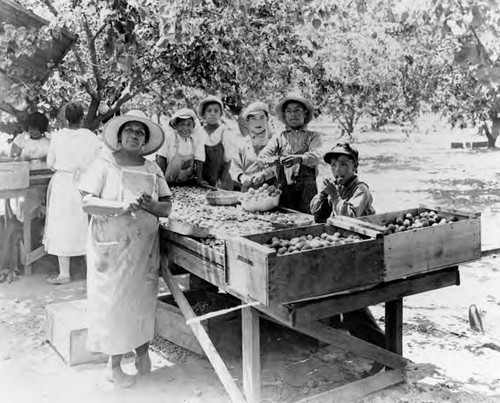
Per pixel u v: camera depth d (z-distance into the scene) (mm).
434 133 16094
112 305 3746
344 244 3191
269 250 2980
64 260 6312
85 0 6781
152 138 4000
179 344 4410
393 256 3359
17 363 4266
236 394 3348
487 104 6492
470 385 3787
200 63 7828
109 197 3756
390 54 10289
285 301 3023
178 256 3982
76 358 4238
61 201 6199
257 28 8031
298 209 5438
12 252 6660
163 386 3887
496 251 6656
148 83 8141
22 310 5465
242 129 7496
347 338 3436
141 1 6027
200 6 7086
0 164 6352
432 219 3760
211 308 4547
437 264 3535
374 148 15625
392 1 8742
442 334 4715
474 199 9883
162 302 4590
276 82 8859
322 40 9539
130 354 4355
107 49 6012
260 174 5582
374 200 10070
